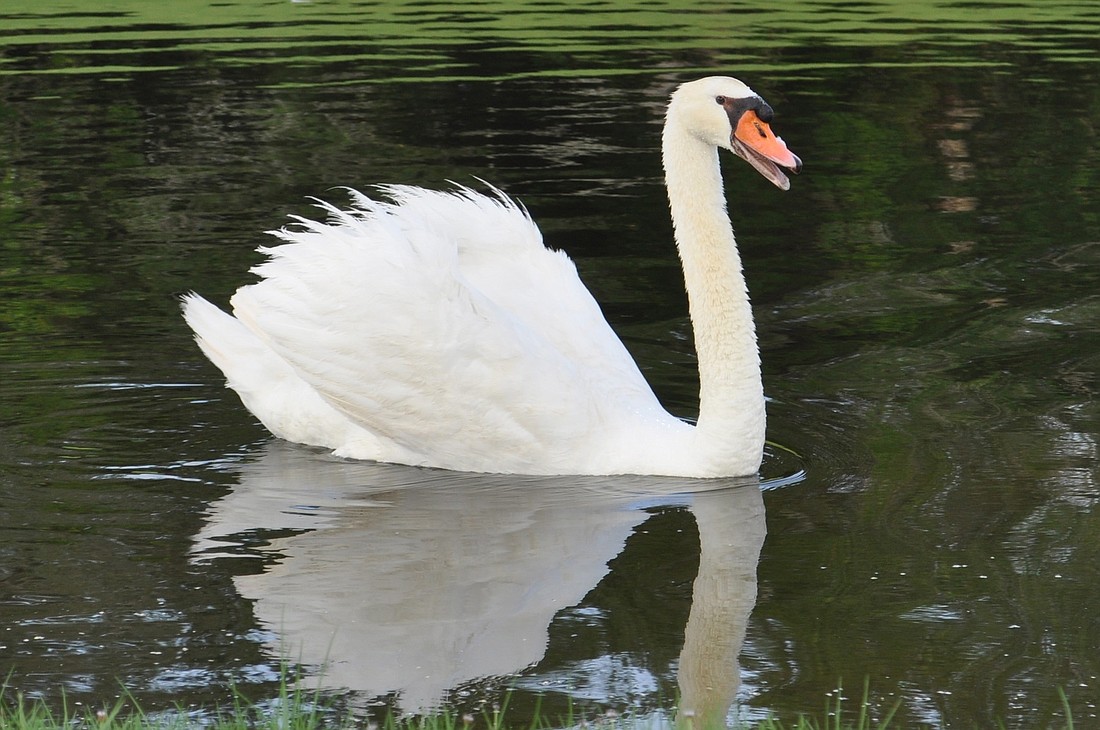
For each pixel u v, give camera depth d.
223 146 24.42
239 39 33.06
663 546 11.68
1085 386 15.05
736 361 13.21
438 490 13.04
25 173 22.70
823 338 16.75
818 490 12.75
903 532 11.76
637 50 32.44
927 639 9.93
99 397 14.91
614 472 13.47
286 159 23.72
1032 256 19.59
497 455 13.53
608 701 9.18
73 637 10.01
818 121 26.89
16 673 9.51
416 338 13.29
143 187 22.12
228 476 13.16
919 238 20.48
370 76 29.55
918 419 14.30
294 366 13.35
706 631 10.11
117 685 9.38
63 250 19.34
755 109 13.28
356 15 36.62
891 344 16.50
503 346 13.41
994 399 14.76
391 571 11.16
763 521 12.14
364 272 13.38
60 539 11.64
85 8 36.78
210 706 9.11
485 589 10.83
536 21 36.00
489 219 14.62
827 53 32.41
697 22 36.16
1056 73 30.22
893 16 37.00
